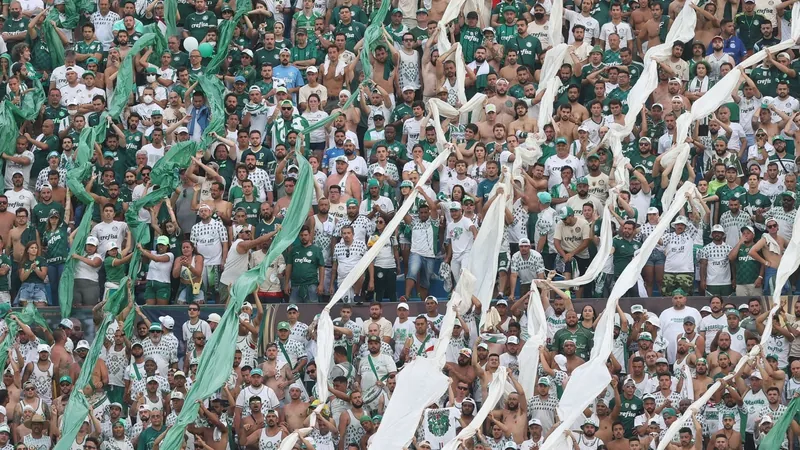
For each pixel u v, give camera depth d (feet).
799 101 318.04
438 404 254.88
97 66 330.75
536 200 288.51
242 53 324.39
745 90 314.96
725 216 289.53
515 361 261.44
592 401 252.42
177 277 281.54
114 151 307.58
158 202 291.38
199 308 273.33
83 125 312.09
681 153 294.25
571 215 280.92
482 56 320.50
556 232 282.36
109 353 269.03
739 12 336.70
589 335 265.34
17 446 256.11
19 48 328.90
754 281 280.10
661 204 294.46
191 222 293.64
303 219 280.92
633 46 335.47
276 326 272.10
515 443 250.16
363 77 323.57
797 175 299.38
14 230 288.10
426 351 266.77
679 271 279.08
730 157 299.38
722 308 270.46
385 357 263.29
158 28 329.93
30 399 261.85
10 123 309.42
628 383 257.34
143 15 345.72
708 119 311.68
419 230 284.00
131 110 318.45
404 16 337.93
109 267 280.72
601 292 278.87
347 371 264.31
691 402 256.52
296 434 249.75
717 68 324.80
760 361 261.03
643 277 281.33
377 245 275.80
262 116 311.06
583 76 319.27
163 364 268.41
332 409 259.39
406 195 287.28
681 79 321.73
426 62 323.78
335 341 266.57
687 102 313.32
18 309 277.85
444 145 298.15
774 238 280.10
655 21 334.24
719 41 325.21
